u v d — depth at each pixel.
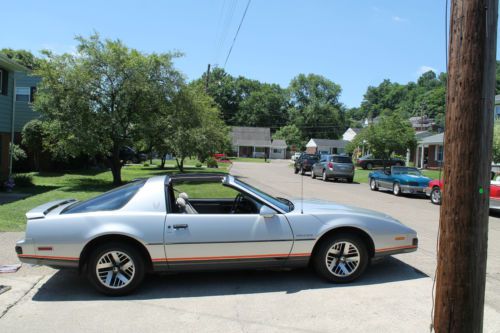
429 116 89.25
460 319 3.04
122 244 4.80
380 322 4.14
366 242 5.41
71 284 5.25
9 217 9.25
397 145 29.92
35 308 4.48
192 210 5.52
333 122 99.88
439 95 89.69
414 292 4.97
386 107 127.38
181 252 4.87
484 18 2.93
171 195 5.44
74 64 16.86
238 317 4.26
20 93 23.12
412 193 17.86
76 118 16.31
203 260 4.93
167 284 5.24
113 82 17.11
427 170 36.72
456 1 3.00
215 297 4.80
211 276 5.54
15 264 6.00
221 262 4.98
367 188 21.39
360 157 42.50
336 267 5.27
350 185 22.92
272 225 5.06
